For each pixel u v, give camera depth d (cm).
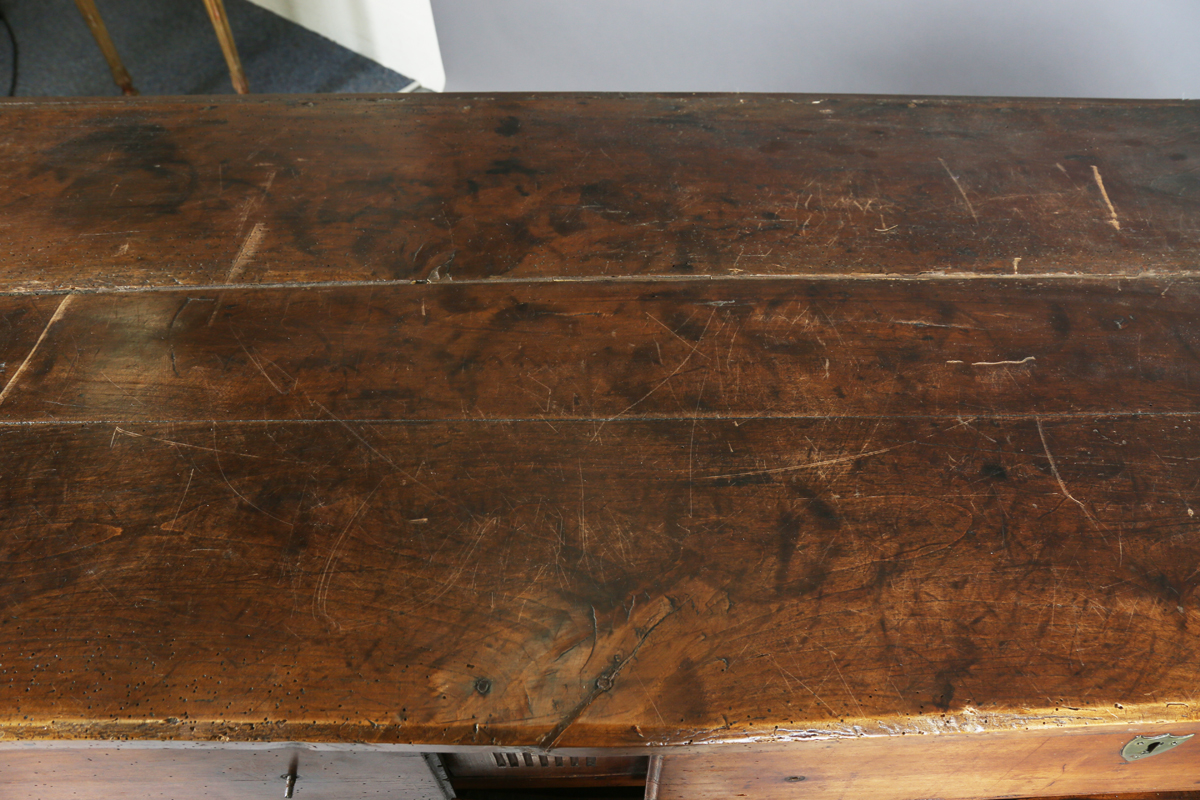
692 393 80
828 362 82
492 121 111
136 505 70
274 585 66
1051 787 80
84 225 94
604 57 220
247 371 80
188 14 279
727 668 63
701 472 74
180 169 102
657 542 69
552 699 61
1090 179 104
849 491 73
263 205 97
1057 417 78
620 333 84
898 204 100
